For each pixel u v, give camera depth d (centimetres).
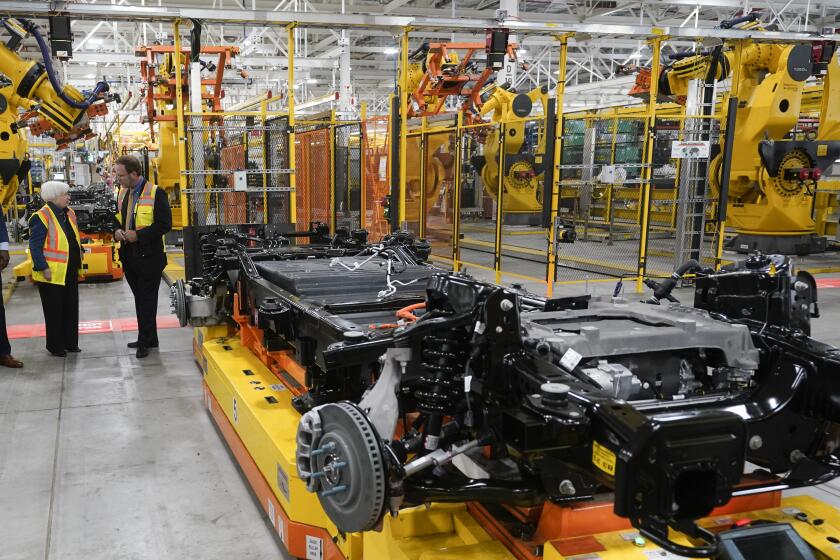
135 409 531
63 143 930
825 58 1087
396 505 220
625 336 257
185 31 1487
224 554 331
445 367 241
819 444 262
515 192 1766
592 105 2728
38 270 650
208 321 566
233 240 586
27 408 532
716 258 1056
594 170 1669
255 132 1002
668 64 1210
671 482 175
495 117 1553
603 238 1694
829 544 240
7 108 880
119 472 419
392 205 1052
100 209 1138
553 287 1011
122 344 733
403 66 980
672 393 271
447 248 1346
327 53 1891
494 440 228
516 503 233
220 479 411
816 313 292
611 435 191
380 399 246
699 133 1031
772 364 269
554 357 246
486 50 905
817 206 1584
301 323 365
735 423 184
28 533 347
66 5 724
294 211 878
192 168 850
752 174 1299
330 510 242
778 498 277
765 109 1238
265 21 809
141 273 663
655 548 222
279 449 324
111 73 2197
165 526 356
